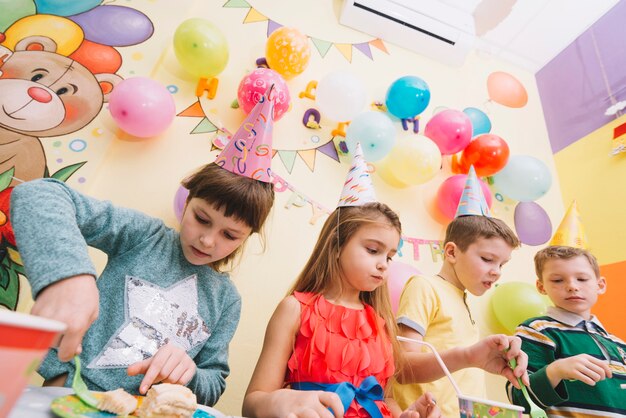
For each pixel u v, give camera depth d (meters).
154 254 0.84
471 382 1.11
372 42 2.03
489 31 2.30
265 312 1.30
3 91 1.23
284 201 1.46
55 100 1.28
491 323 1.61
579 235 1.42
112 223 0.78
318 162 1.58
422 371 0.90
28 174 1.17
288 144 1.57
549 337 1.14
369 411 0.66
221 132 1.47
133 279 0.80
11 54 1.29
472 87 2.20
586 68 2.17
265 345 0.77
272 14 1.82
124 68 1.43
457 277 1.21
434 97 2.04
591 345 1.11
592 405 1.02
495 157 1.67
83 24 1.43
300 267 1.40
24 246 0.52
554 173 2.17
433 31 2.07
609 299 1.73
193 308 0.84
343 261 0.85
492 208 1.87
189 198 0.85
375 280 0.83
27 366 0.26
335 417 0.54
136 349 0.74
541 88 2.41
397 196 1.69
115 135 1.33
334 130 1.67
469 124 1.71
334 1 2.03
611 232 1.83
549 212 2.02
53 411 0.37
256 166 0.85
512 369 0.75
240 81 1.57
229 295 0.92
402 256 1.58
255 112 0.89
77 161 1.24
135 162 1.33
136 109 1.24
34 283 0.47
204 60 1.41
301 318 0.78
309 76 1.76
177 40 1.41
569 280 1.20
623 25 2.04
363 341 0.78
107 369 0.71
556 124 2.25
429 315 1.08
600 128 2.01
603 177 1.93
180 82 1.51
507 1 2.14
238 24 1.72
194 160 1.41
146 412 0.44
